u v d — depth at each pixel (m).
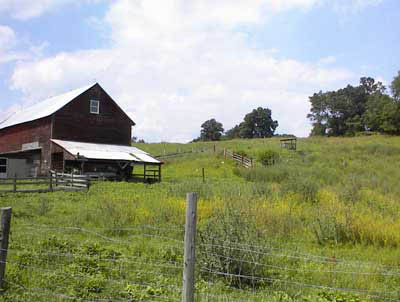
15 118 46.66
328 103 118.38
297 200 17.53
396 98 88.94
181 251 9.22
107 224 12.76
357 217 12.50
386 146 55.66
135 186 27.44
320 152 52.69
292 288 7.27
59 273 7.57
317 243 11.19
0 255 6.71
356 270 8.39
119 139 41.78
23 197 20.33
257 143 67.94
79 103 39.12
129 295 6.68
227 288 7.16
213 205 14.67
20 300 6.36
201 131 153.38
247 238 8.11
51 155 37.25
